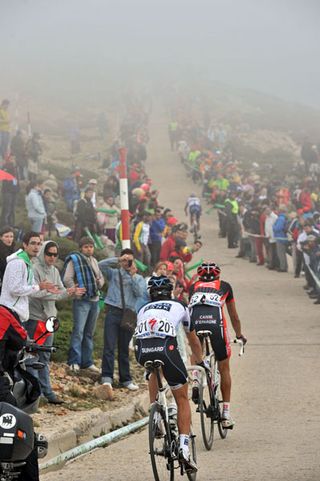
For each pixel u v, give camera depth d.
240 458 18.62
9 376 13.69
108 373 25.89
